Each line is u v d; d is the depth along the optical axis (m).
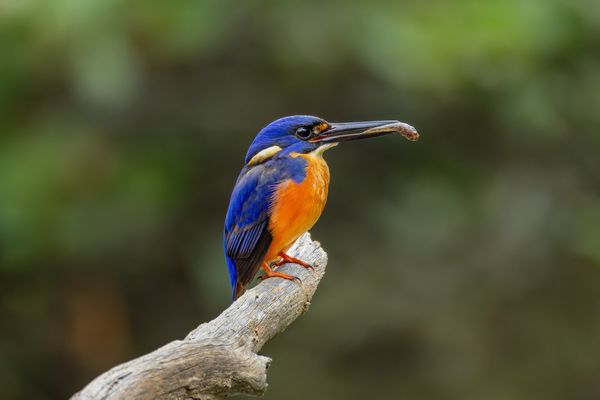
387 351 13.88
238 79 13.07
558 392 14.05
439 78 11.84
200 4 11.76
